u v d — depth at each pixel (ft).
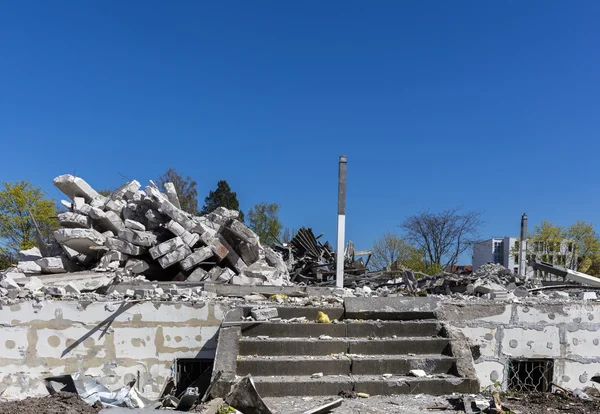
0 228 96.58
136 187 40.09
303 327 21.27
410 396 17.80
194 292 25.61
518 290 30.89
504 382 24.17
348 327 21.54
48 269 33.73
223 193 157.89
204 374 21.34
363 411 15.97
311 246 69.05
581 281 51.83
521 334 24.53
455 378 18.51
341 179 33.30
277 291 28.45
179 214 34.19
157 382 22.49
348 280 57.31
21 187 98.22
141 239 33.65
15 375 21.98
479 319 24.31
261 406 15.65
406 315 23.18
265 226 143.02
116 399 19.01
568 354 24.75
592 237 118.01
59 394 18.56
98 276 28.60
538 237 119.55
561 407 16.78
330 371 19.03
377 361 19.27
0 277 30.48
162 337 22.74
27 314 22.27
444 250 125.39
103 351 22.49
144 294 23.58
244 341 19.89
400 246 132.26
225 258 35.40
